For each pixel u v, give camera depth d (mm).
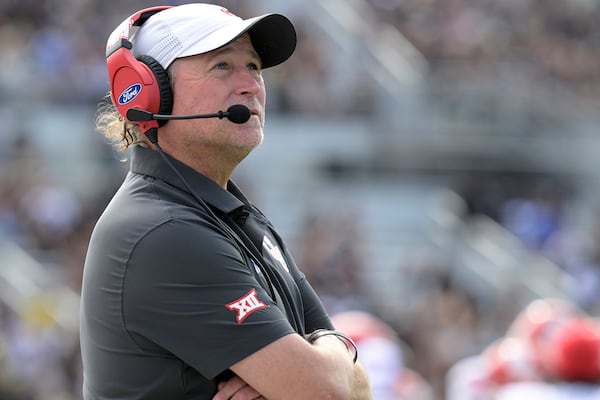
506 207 57125
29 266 42781
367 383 9352
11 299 40969
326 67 57344
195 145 9648
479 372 24125
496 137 59344
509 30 65750
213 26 9578
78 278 42469
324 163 54688
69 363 36781
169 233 8945
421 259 47969
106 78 53062
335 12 61281
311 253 44938
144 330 8891
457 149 58312
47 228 45562
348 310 41250
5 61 53188
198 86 9562
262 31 9992
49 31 55219
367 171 55656
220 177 9891
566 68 64500
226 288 8891
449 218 53312
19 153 48938
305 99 55062
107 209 9438
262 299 8969
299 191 52312
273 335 8836
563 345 19328
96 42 55094
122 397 9078
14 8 56281
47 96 52250
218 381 9039
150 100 9531
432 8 64938
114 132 10242
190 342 8812
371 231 52000
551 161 60125
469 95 60125
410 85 59281
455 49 62969
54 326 38750
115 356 9078
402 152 56750
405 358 39375
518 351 21969
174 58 9570
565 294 49938
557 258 52969
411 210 54094
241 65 9766
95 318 9172
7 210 46406
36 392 33469
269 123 54219
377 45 60906
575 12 68062
